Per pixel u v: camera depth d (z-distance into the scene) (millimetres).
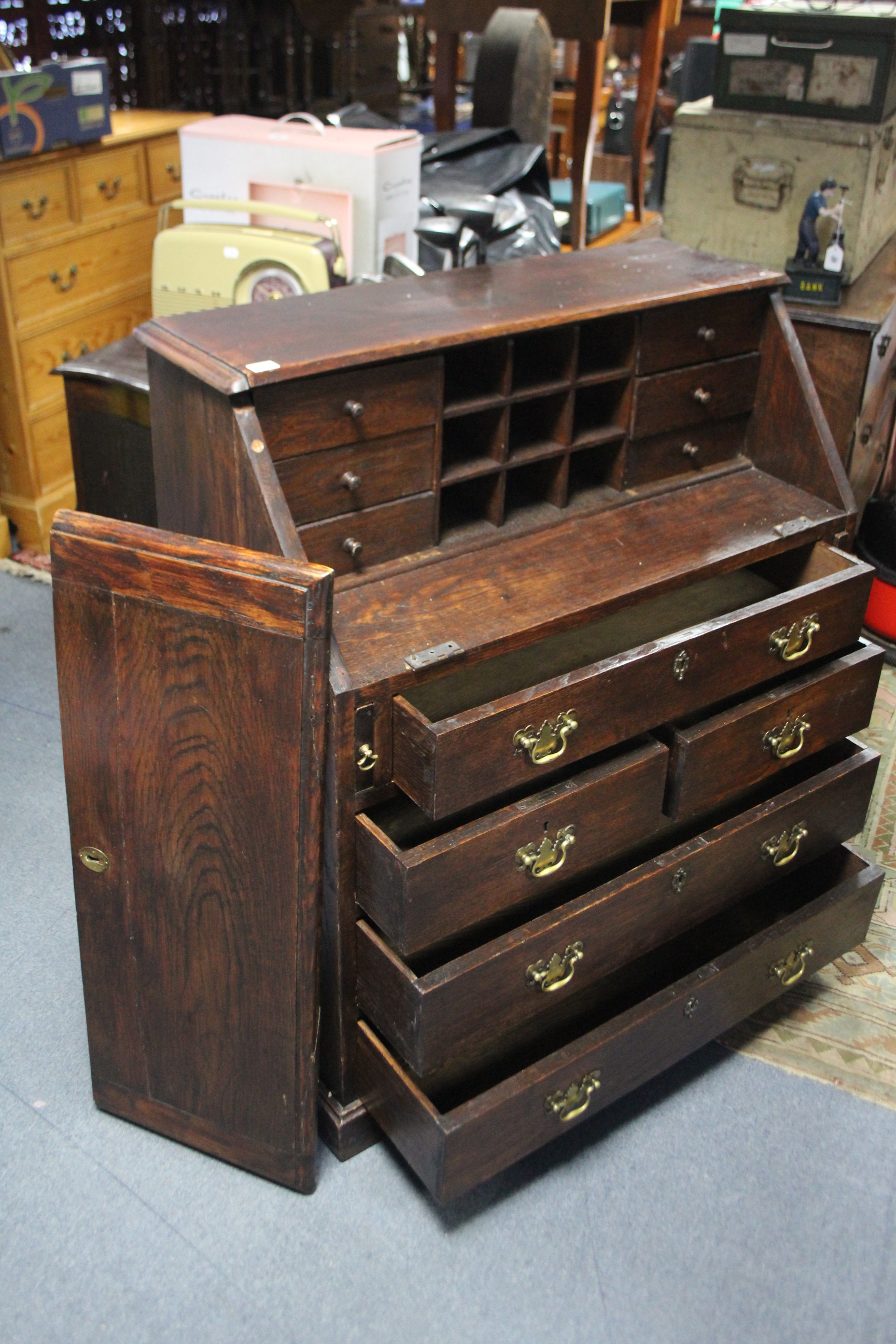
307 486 1745
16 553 3637
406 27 6680
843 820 2168
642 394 2100
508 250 3422
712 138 3119
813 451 2211
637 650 1786
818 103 2998
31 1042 2100
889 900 2475
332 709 1572
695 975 1917
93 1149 1922
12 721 2910
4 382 3402
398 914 1625
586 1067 1785
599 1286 1741
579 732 1745
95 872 1745
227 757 1582
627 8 4633
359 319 1855
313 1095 1766
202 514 1865
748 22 2990
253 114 5086
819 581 2016
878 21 2834
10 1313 1681
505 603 1823
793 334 2203
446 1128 1629
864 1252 1805
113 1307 1691
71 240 3473
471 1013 1702
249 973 1696
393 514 1861
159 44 4680
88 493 2959
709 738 1874
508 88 4008
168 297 2848
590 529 2057
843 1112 2023
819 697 2033
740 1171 1918
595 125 4293
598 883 1991
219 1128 1862
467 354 1946
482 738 1615
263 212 2791
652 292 2045
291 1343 1650
